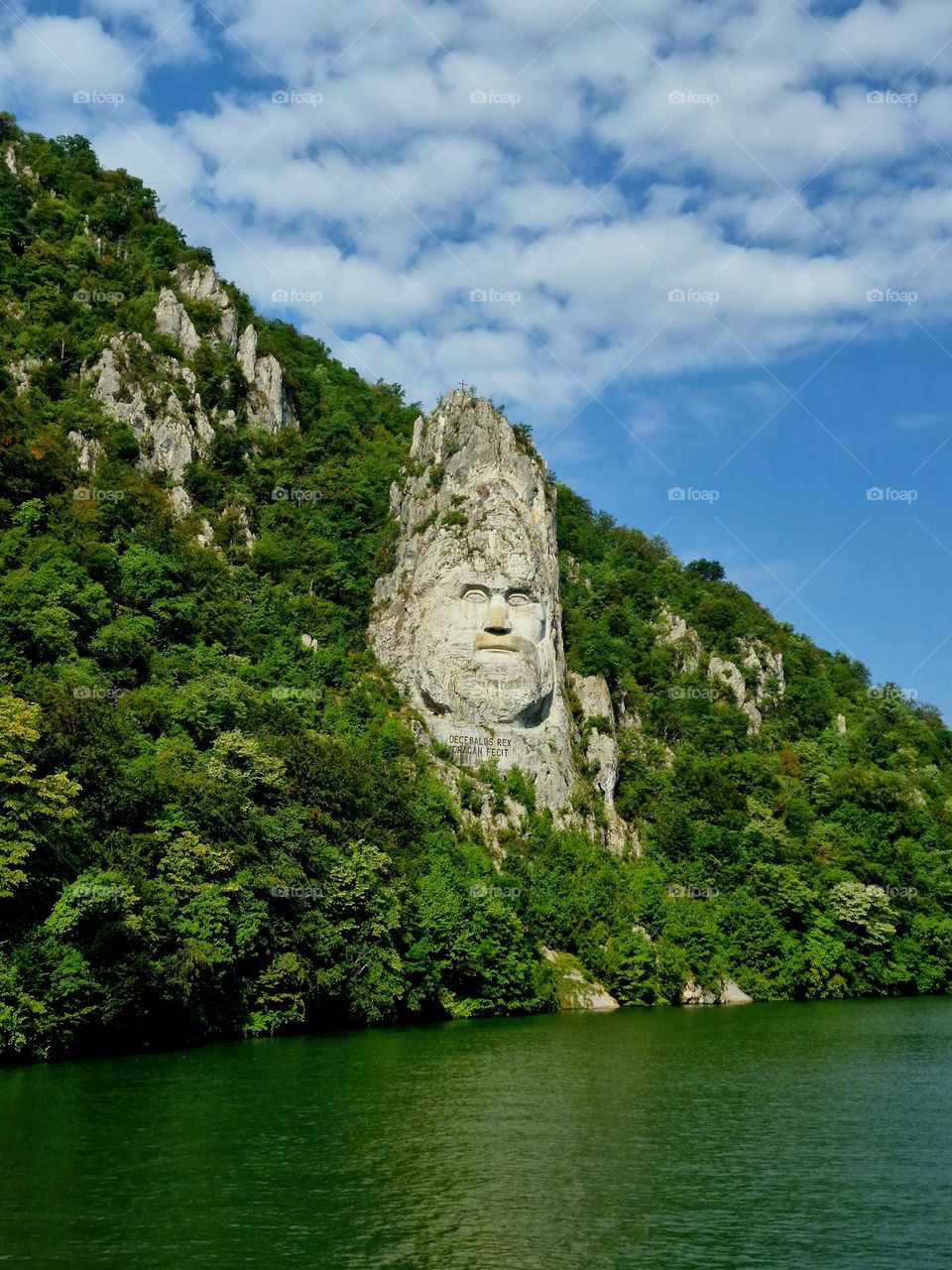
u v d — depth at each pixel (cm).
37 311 17788
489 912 11469
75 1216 4403
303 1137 5644
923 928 15525
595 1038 9388
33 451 14712
